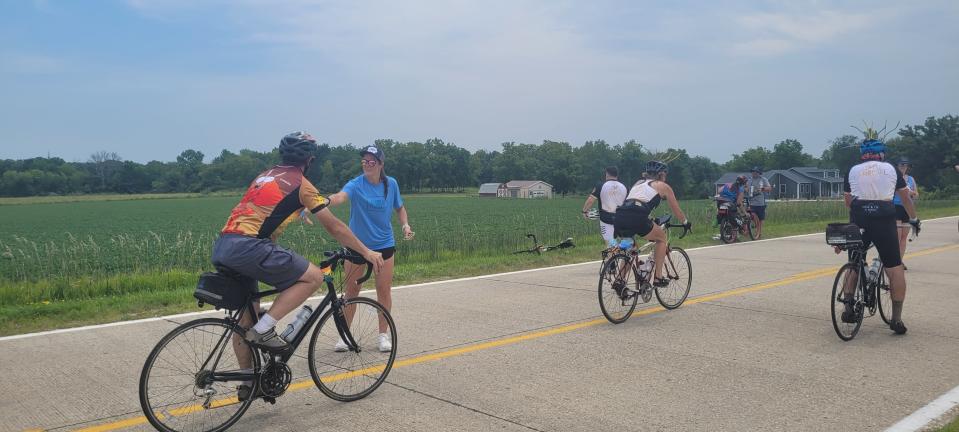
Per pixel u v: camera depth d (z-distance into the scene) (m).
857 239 6.26
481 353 6.10
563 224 20.59
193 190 158.38
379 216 6.09
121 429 4.32
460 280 10.50
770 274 10.90
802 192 102.62
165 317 7.67
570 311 8.02
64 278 10.08
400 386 5.18
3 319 7.36
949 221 23.50
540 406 4.71
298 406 4.77
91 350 6.23
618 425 4.35
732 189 16.86
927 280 10.17
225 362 4.30
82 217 58.59
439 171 164.62
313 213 4.32
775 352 6.11
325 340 4.99
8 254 12.30
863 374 5.42
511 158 161.75
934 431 4.21
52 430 4.30
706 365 5.70
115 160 170.00
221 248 4.17
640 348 6.26
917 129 84.25
